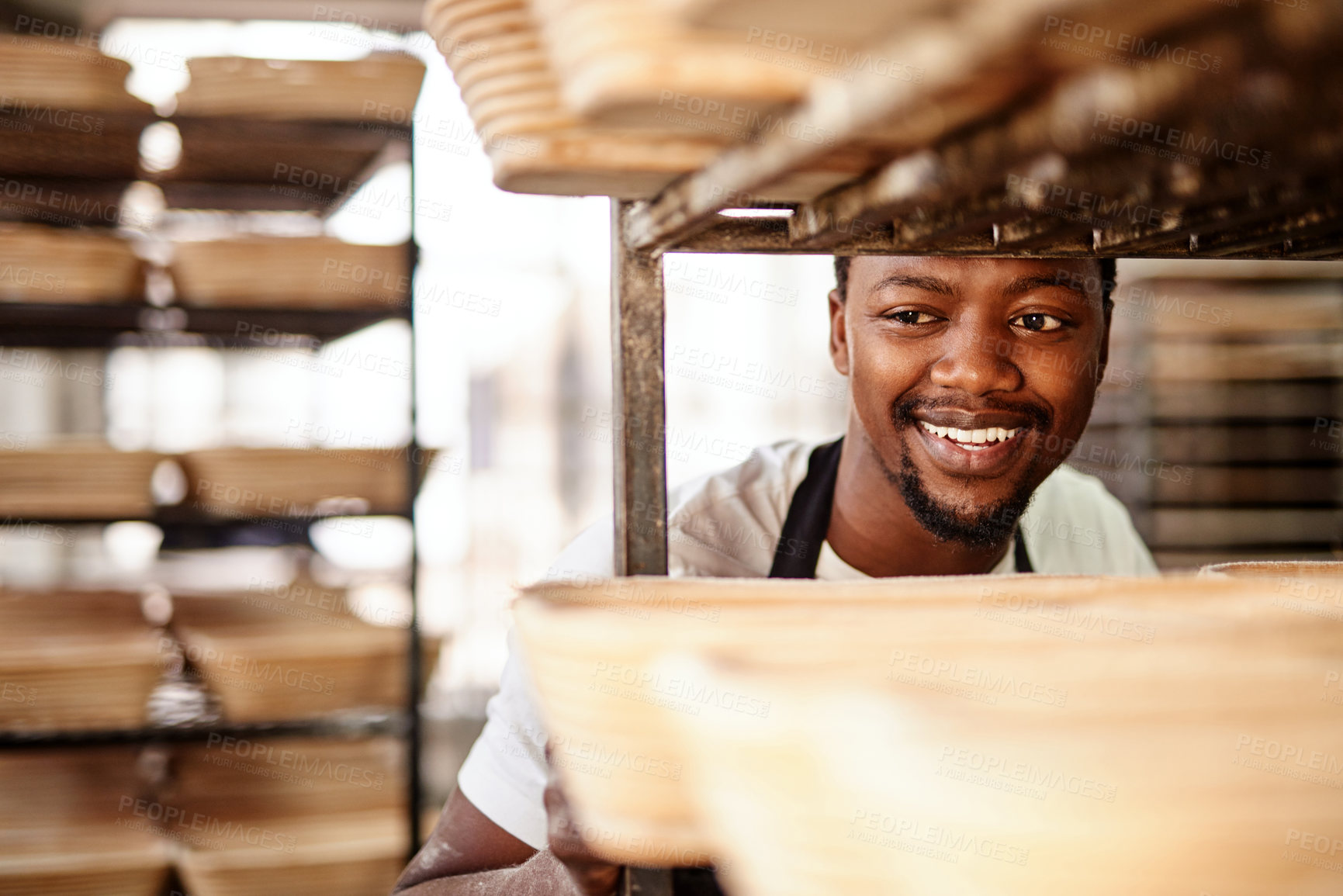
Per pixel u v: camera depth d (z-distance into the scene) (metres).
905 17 0.35
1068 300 0.97
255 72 2.97
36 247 2.90
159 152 3.30
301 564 3.99
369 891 2.58
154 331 3.64
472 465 7.31
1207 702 0.31
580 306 7.44
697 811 0.48
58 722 2.69
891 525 1.06
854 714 0.32
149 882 2.50
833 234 0.58
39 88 2.83
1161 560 4.39
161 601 3.35
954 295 0.96
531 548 7.36
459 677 6.77
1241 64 0.28
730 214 0.71
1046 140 0.34
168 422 5.93
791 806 0.34
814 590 0.60
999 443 0.99
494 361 7.38
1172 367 4.45
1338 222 0.63
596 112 0.43
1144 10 0.28
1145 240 0.67
